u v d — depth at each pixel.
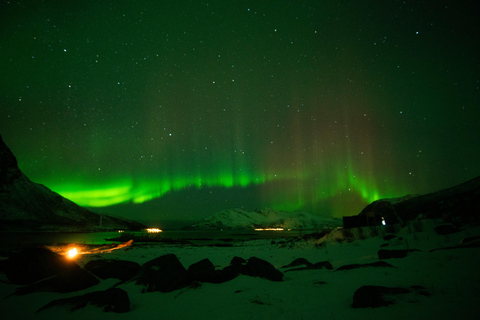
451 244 8.93
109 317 3.84
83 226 140.75
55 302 4.29
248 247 22.28
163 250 19.64
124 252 17.98
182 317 3.82
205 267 6.00
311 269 7.15
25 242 33.31
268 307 4.08
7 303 4.62
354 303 3.88
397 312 3.40
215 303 4.41
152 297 4.91
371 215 23.67
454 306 3.41
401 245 10.83
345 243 15.71
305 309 3.91
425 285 4.36
